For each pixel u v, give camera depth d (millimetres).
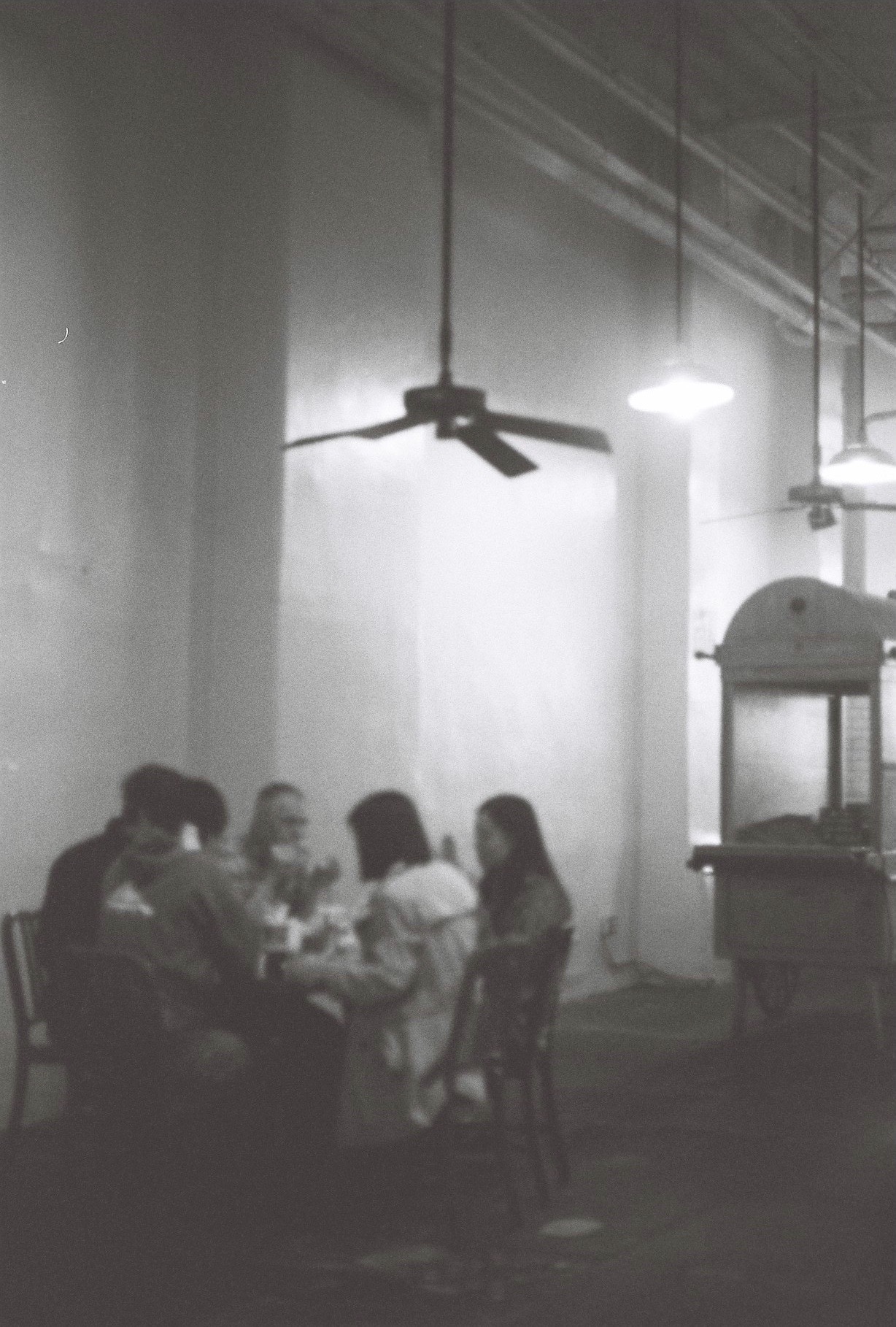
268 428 8141
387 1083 5355
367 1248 5320
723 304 12578
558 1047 9430
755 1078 8508
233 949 5465
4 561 6934
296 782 8156
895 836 9766
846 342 13156
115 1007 5273
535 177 10797
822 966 9477
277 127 8172
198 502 8094
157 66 7832
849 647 9555
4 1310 4633
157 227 7828
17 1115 6145
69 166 7293
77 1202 5805
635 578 12047
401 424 6109
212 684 8117
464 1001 5230
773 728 10336
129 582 7625
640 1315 4664
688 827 11883
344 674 8516
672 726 11938
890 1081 8453
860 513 13641
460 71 8859
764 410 13344
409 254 9086
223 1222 5613
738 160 10773
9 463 6961
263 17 8180
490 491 10320
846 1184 6246
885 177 11406
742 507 12984
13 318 7000
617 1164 6562
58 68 7242
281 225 8164
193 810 5668
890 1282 5000
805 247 12445
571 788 11188
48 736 7152
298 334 8211
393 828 5582
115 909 5645
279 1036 5750
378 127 8852
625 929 11852
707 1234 5531
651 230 10625
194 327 8078
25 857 7023
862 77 10680
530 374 10719
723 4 9609
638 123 11336
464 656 10055
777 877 9594
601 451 6301
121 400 7590
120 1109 5379
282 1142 5832
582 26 9891
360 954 6043
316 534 8312
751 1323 4598
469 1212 5797
